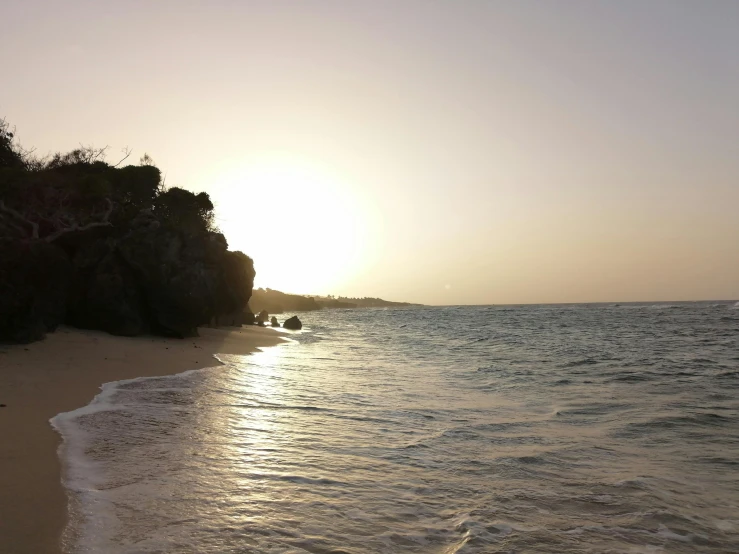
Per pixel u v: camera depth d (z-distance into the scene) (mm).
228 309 43688
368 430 10250
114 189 28516
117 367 16812
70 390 12633
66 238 24469
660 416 12156
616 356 27281
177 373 16906
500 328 59969
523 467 8141
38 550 4711
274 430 9883
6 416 9617
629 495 7000
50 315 20594
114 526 5336
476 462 8336
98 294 24578
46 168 27844
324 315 145375
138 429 9344
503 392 15664
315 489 6840
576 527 5992
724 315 84250
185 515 5730
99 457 7582
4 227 21109
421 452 8820
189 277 27812
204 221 39219
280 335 43281
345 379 17578
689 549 5516
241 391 14125
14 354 16594
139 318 26234
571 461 8516
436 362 24172
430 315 124500
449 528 5840
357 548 5242
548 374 19938
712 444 9711
